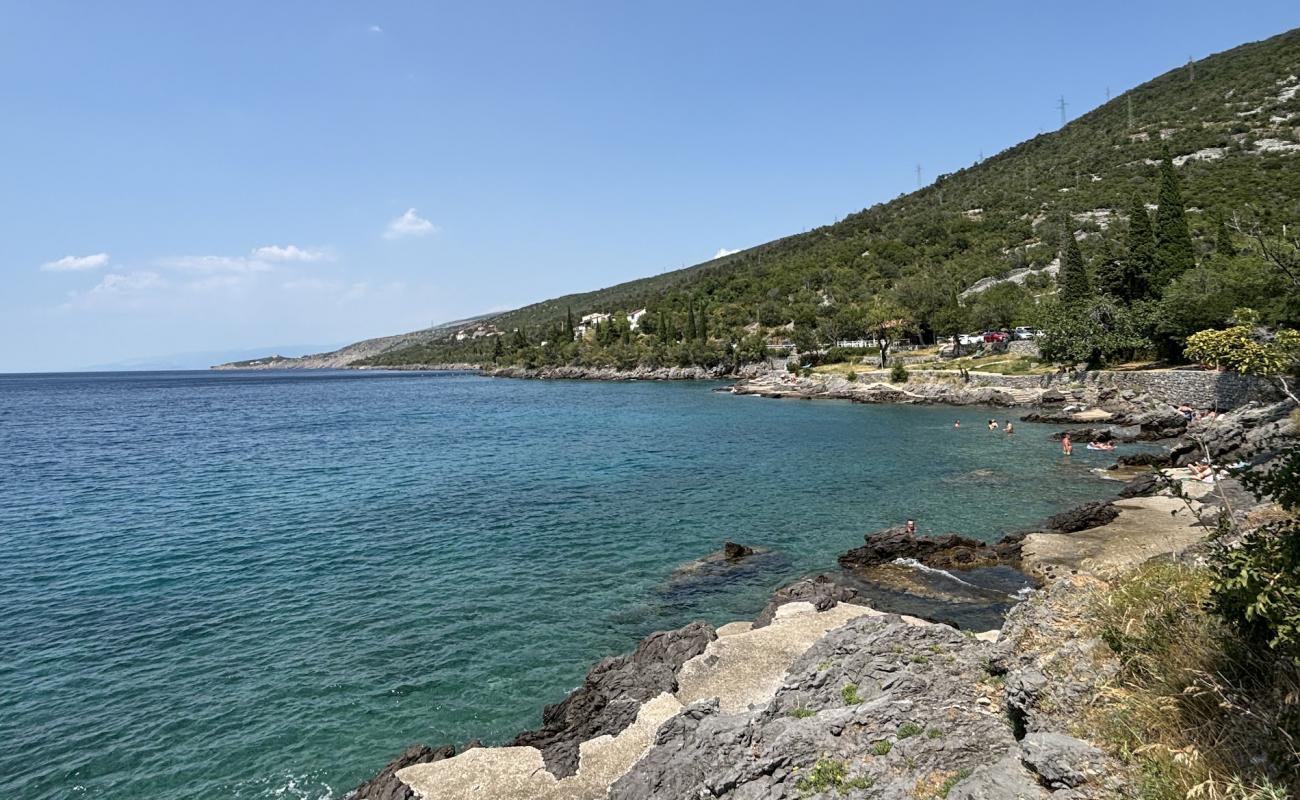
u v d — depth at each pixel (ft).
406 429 238.89
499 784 40.34
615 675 52.24
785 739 31.73
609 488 130.21
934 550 84.38
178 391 553.64
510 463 160.86
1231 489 91.86
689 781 34.22
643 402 338.13
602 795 38.78
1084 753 23.53
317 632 66.59
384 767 45.93
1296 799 18.48
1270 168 435.12
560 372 636.07
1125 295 239.71
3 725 51.29
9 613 71.77
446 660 60.90
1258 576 20.61
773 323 585.22
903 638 40.34
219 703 54.13
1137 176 582.76
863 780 27.58
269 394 489.26
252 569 85.10
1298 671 20.97
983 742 28.19
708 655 53.42
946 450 161.89
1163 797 20.61
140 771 46.21
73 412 335.47
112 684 57.06
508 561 87.30
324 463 165.17
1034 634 33.19
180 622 69.21
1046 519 100.37
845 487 125.49
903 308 417.49
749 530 99.76
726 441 189.88
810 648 45.11
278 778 45.52
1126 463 132.26
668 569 83.97
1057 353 243.60
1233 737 21.53
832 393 318.45
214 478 145.69
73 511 116.26
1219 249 229.04
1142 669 26.09
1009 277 497.05
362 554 90.63
